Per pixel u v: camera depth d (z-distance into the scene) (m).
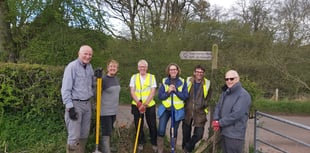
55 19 9.32
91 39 9.77
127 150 5.73
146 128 6.14
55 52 9.14
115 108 5.44
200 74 5.60
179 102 5.61
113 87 5.38
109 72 5.37
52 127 5.90
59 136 5.78
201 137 5.60
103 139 5.42
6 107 5.90
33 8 9.07
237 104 4.60
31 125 5.89
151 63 18.34
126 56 18.56
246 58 20.44
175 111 5.60
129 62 18.50
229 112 4.68
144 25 19.67
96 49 9.86
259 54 21.20
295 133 10.23
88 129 5.16
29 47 9.33
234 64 20.11
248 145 6.97
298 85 18.83
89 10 9.44
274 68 19.80
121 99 15.48
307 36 18.23
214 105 5.59
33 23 9.60
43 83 5.83
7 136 5.73
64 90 4.80
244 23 23.50
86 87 5.00
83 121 5.07
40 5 9.02
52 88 5.80
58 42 9.20
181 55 6.04
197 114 5.61
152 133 5.77
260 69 20.20
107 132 5.42
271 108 16.42
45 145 5.66
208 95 5.65
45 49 9.11
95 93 5.30
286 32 19.27
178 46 20.05
